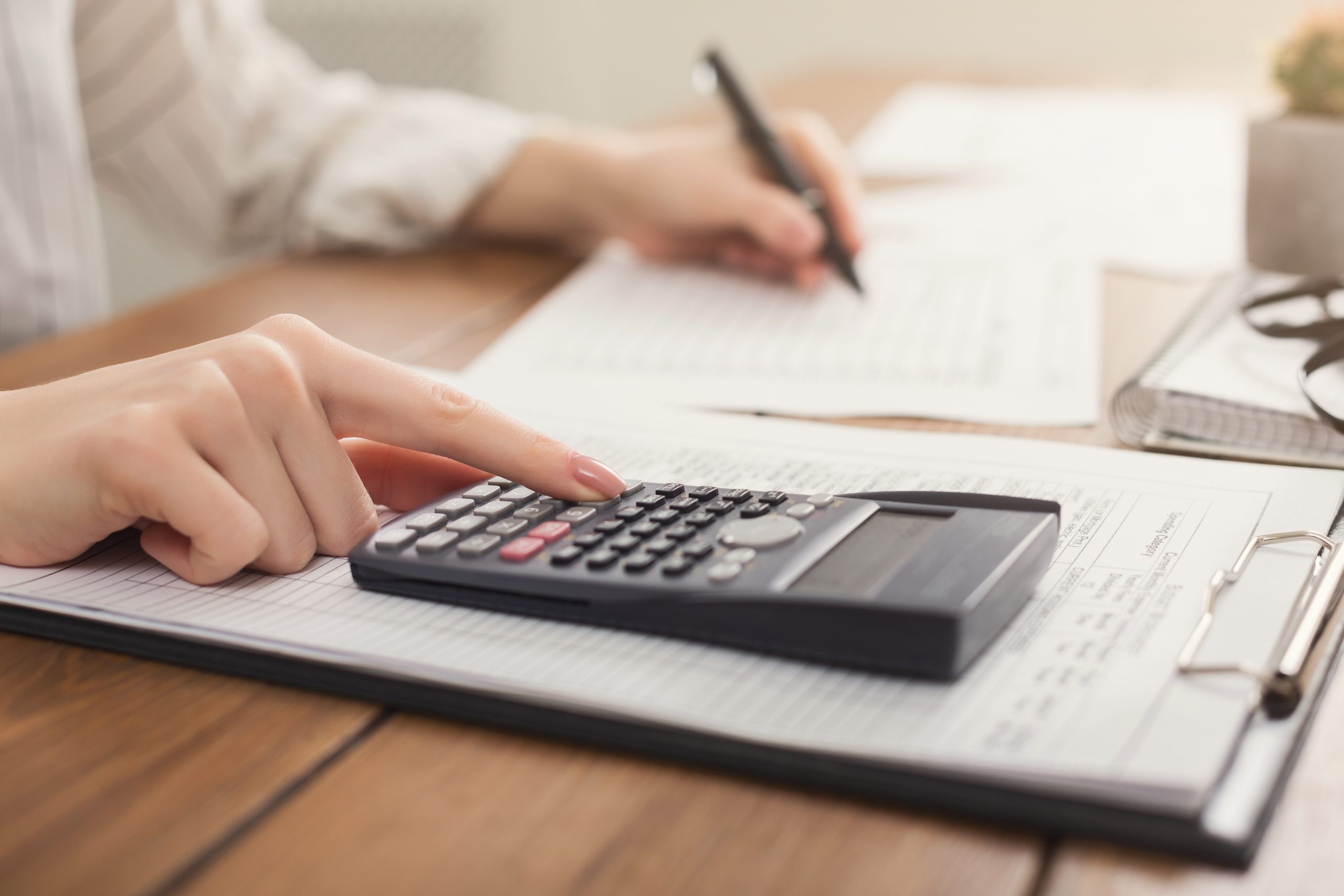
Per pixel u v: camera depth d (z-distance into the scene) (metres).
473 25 2.12
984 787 0.24
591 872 0.23
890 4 1.91
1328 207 0.59
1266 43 0.62
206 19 0.88
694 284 0.71
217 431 0.34
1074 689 0.27
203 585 0.34
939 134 1.07
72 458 0.34
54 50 0.79
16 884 0.24
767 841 0.24
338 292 0.71
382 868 0.24
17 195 0.77
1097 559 0.33
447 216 0.80
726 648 0.29
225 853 0.24
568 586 0.31
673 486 0.37
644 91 2.11
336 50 2.19
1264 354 0.47
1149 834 0.23
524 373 0.56
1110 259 0.69
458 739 0.28
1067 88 1.26
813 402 0.51
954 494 0.34
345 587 0.34
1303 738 0.26
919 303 0.65
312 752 0.28
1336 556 0.32
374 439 0.37
